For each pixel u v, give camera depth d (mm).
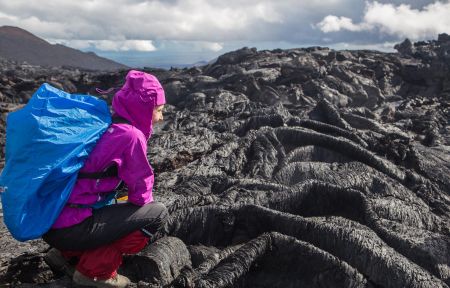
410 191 7367
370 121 11430
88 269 3920
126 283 4227
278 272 4809
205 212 5645
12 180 3484
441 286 4594
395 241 5270
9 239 5875
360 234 5023
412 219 6230
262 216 5469
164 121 13000
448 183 8156
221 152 8773
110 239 3842
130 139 3721
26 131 3504
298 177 7625
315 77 19922
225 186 7113
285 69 20234
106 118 3824
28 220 3521
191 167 8453
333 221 5750
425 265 4992
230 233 5602
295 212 6191
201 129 10438
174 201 6125
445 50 29141
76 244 3773
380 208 6266
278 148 8742
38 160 3484
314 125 9867
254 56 25500
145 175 3826
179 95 18359
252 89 17531
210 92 16891
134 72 3996
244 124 10531
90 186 3719
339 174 7535
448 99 17938
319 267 4695
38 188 3482
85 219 3754
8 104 17547
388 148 9117
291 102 17016
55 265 4324
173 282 4410
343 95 18391
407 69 23344
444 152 9883
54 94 3742
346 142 8484
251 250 4711
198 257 5191
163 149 9344
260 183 6840
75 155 3576
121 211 3879
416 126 12539
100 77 23562
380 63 23766
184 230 5523
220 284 4328
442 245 5191
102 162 3689
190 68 24703
